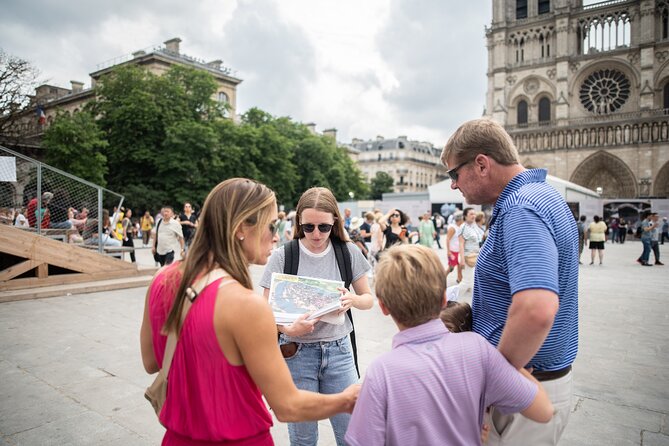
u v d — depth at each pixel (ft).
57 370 15.30
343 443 8.05
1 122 92.27
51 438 10.87
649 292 32.37
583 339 19.90
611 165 158.20
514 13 174.09
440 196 110.52
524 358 4.57
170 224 31.35
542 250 4.57
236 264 4.61
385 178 300.61
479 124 5.74
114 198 45.78
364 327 21.63
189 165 111.45
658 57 150.51
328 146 186.60
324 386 8.21
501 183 5.58
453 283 34.30
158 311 4.79
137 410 12.43
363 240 37.45
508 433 5.20
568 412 5.39
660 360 17.04
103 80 122.52
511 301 4.89
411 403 4.51
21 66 89.86
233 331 4.23
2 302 25.79
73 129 101.35
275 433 11.57
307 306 7.66
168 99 118.93
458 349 4.71
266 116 163.63
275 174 136.05
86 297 27.81
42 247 28.96
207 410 4.31
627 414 12.51
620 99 157.38
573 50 164.25
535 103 168.96
